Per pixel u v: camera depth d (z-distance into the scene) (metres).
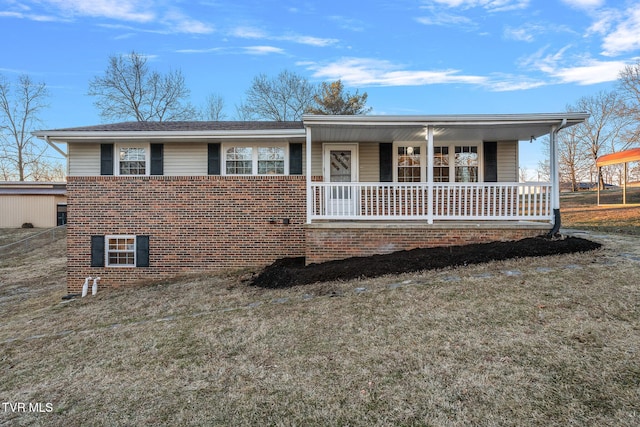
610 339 3.90
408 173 10.76
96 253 9.73
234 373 3.97
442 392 3.28
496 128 8.65
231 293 7.34
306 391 3.49
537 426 2.77
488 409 3.00
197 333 5.25
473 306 5.07
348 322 5.00
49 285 11.80
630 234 10.01
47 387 4.13
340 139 10.29
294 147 10.20
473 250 7.56
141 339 5.30
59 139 9.63
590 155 29.80
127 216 9.73
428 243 8.31
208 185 9.82
